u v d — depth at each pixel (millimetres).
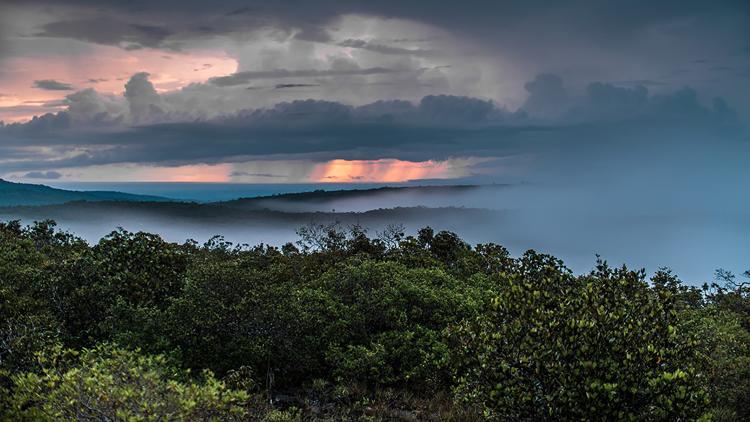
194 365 11383
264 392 11102
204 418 6820
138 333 11398
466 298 14562
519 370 7918
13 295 10500
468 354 8430
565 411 7492
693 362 8234
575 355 7801
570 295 8820
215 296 12094
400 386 12305
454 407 10852
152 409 6188
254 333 11984
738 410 10289
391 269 15352
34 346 9047
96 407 6395
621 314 7977
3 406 7406
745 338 12828
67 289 12398
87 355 7656
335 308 13531
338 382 12094
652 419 7363
